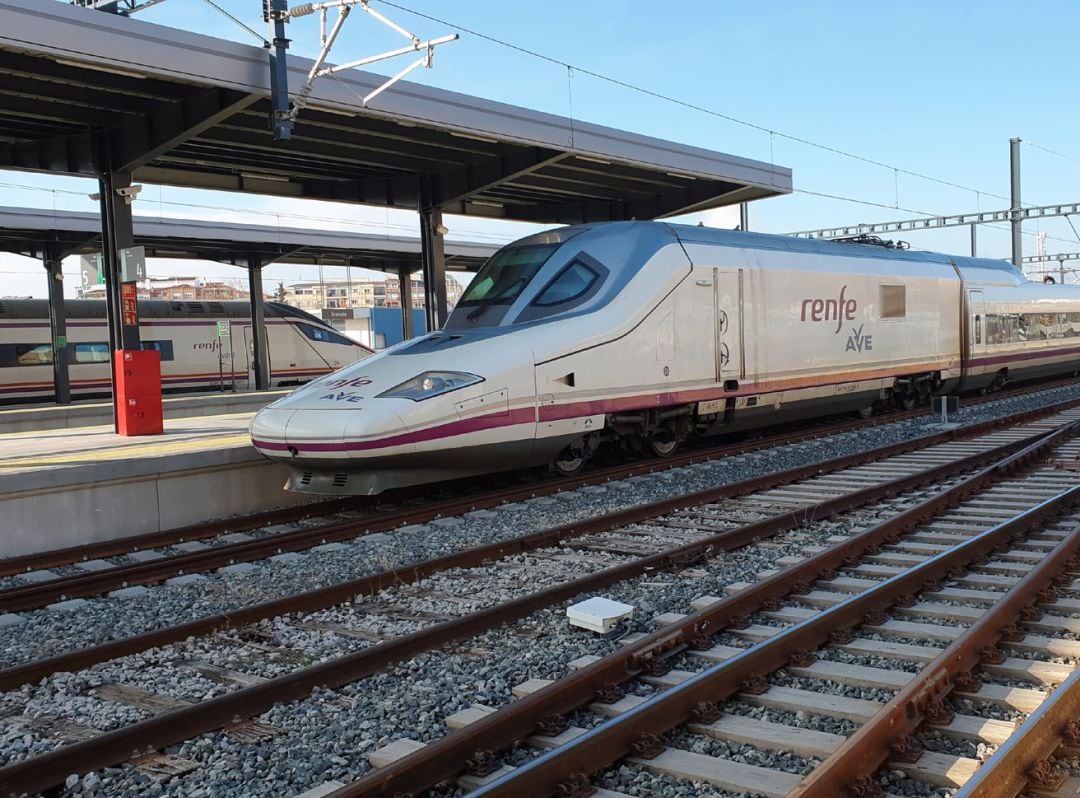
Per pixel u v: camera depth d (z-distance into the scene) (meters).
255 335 29.92
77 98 12.35
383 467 9.15
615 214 21.06
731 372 12.66
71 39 9.86
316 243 28.17
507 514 9.39
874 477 11.04
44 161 14.29
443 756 3.69
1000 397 21.59
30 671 5.11
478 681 4.81
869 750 3.58
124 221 13.84
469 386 9.44
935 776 3.57
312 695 4.68
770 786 3.60
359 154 15.96
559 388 10.28
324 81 12.16
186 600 6.79
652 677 4.70
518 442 9.97
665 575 6.84
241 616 5.95
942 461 12.08
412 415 9.04
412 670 5.04
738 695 4.48
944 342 18.20
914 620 5.61
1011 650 4.97
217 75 11.22
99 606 6.74
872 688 4.56
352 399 9.27
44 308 30.67
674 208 20.20
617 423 11.46
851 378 15.23
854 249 15.99
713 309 12.36
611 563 7.31
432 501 10.48
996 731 3.90
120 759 4.04
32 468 9.43
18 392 29.92
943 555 6.46
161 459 9.67
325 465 9.20
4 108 12.63
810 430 15.45
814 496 9.93
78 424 20.25
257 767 3.96
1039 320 22.62
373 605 6.39
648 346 11.34
